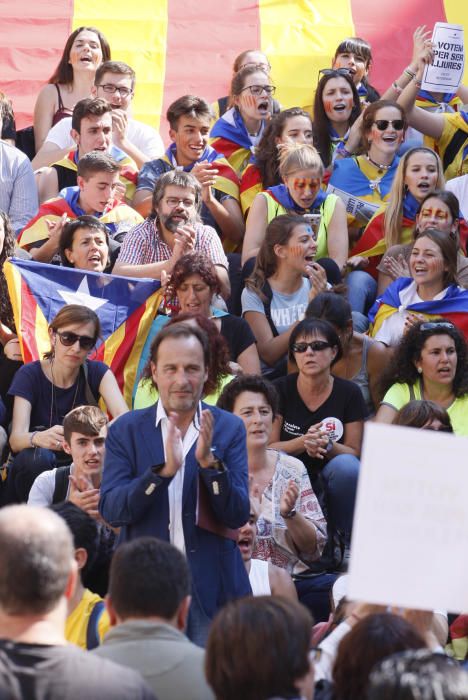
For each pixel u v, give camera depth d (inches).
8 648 331.3
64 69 1067.9
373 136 946.1
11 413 734.5
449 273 810.2
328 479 685.9
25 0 1214.3
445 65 978.7
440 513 323.6
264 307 819.4
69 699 328.8
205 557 508.1
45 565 334.0
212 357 618.8
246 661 330.6
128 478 511.8
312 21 1213.1
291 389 730.8
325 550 674.8
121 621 397.7
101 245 806.5
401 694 274.7
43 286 770.2
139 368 761.0
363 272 880.9
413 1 1230.9
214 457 493.7
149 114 1139.3
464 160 1009.5
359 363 783.7
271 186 933.2
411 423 642.2
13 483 674.8
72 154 964.0
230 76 1171.3
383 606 451.2
